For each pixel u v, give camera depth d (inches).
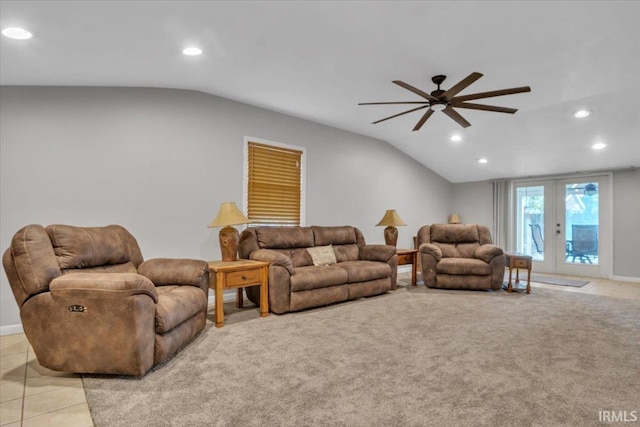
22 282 83.5
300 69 126.4
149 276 116.8
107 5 79.7
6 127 119.3
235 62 119.6
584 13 89.2
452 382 82.7
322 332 118.3
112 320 82.3
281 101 165.5
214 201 160.7
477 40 103.7
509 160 241.6
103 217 134.1
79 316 82.7
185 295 103.3
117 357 82.7
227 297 165.0
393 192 249.0
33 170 122.7
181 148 151.4
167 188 147.9
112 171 136.1
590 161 224.5
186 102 152.6
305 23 93.8
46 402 74.1
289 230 168.6
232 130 166.2
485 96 113.0
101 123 134.6
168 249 147.9
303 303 143.3
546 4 85.5
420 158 265.9
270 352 100.9
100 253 105.4
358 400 74.4
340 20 92.7
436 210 288.5
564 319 135.6
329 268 154.6
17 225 120.1
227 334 116.3
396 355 98.7
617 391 78.9
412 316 138.0
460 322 130.4
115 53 106.7
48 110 125.6
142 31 94.0
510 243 275.1
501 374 87.0
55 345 83.6
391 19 92.4
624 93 149.1
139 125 142.1
